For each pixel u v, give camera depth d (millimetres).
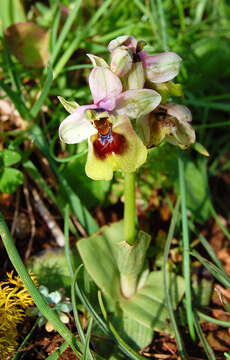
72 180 184
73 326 151
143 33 223
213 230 199
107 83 122
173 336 151
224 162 224
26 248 172
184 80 220
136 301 158
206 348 145
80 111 120
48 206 184
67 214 160
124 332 152
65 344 134
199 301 169
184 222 159
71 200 173
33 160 190
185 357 144
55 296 148
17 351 136
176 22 242
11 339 137
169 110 135
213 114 234
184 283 164
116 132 125
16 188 178
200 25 228
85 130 127
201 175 203
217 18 234
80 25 210
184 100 204
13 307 137
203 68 232
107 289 153
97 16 198
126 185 138
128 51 119
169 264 172
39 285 156
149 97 122
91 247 159
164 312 156
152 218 195
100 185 186
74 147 189
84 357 126
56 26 189
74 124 124
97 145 126
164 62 126
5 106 193
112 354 147
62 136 125
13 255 127
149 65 126
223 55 235
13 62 199
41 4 222
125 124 124
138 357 136
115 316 155
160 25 223
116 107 123
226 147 218
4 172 168
